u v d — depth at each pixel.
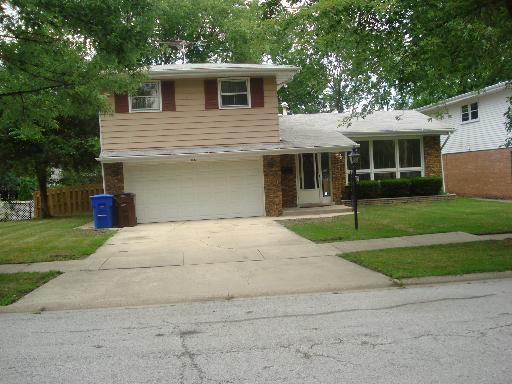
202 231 14.99
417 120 24.06
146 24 9.68
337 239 12.38
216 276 9.02
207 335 5.77
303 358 4.87
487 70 12.23
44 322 6.61
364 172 22.64
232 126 18.48
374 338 5.40
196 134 18.31
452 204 20.05
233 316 6.61
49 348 5.47
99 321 6.60
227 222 17.00
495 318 5.97
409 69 12.06
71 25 9.48
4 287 8.35
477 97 24.53
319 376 4.41
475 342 5.14
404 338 5.36
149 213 18.06
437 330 5.59
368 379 4.31
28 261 10.79
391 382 4.23
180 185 18.20
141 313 6.96
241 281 8.57
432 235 12.40
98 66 10.17
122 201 16.62
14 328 6.33
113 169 17.56
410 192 22.06
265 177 18.20
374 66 12.24
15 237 14.71
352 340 5.36
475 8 10.73
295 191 19.81
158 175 18.09
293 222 16.17
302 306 6.99
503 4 10.59
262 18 14.49
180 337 5.73
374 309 6.65
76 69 10.21
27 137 18.27
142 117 18.06
